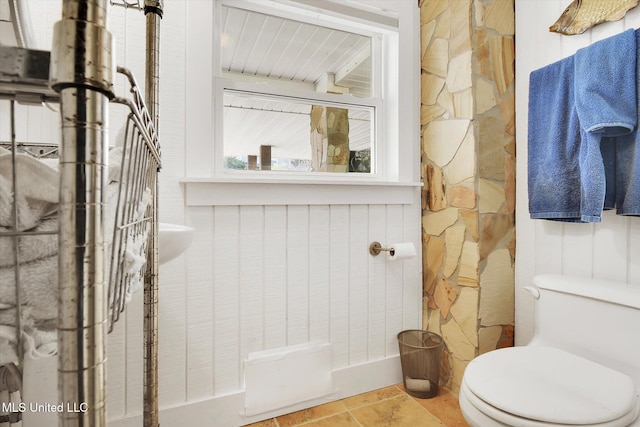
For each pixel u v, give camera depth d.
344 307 1.58
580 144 1.19
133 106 0.35
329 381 1.52
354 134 1.72
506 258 1.55
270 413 1.40
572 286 1.13
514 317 1.57
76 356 0.28
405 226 1.72
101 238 0.30
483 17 1.50
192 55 1.29
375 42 1.73
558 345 1.18
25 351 0.32
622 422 0.76
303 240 1.49
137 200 0.53
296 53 1.58
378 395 1.58
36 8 1.05
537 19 1.47
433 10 1.68
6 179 0.32
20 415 0.71
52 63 0.27
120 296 0.45
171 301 1.26
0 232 0.30
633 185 1.05
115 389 1.18
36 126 0.97
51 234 0.31
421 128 1.76
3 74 0.27
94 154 0.29
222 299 1.34
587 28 1.27
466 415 0.91
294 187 1.45
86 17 0.28
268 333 1.42
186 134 1.28
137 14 1.20
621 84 1.05
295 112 1.59
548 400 0.81
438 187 1.66
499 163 1.54
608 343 1.04
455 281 1.57
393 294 1.69
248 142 1.49
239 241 1.36
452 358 1.59
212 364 1.32
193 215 1.29
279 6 1.47
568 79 1.24
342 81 1.68
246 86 1.46
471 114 1.48
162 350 1.25
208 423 1.30
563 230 1.38
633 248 1.16
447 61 1.60
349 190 1.57
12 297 0.31
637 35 1.04
